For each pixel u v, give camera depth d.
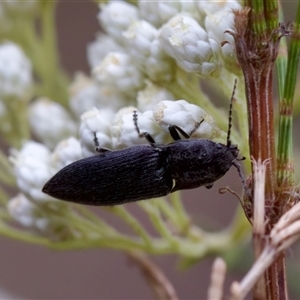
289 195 0.07
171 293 0.09
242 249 0.09
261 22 0.07
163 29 0.08
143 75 0.09
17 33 0.10
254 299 0.07
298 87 0.09
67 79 0.10
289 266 0.10
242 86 0.08
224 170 0.08
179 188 0.08
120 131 0.08
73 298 0.14
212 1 0.08
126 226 0.13
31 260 0.14
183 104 0.08
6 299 0.11
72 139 0.09
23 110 0.10
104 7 0.09
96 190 0.08
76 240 0.09
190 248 0.09
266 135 0.07
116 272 0.14
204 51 0.08
